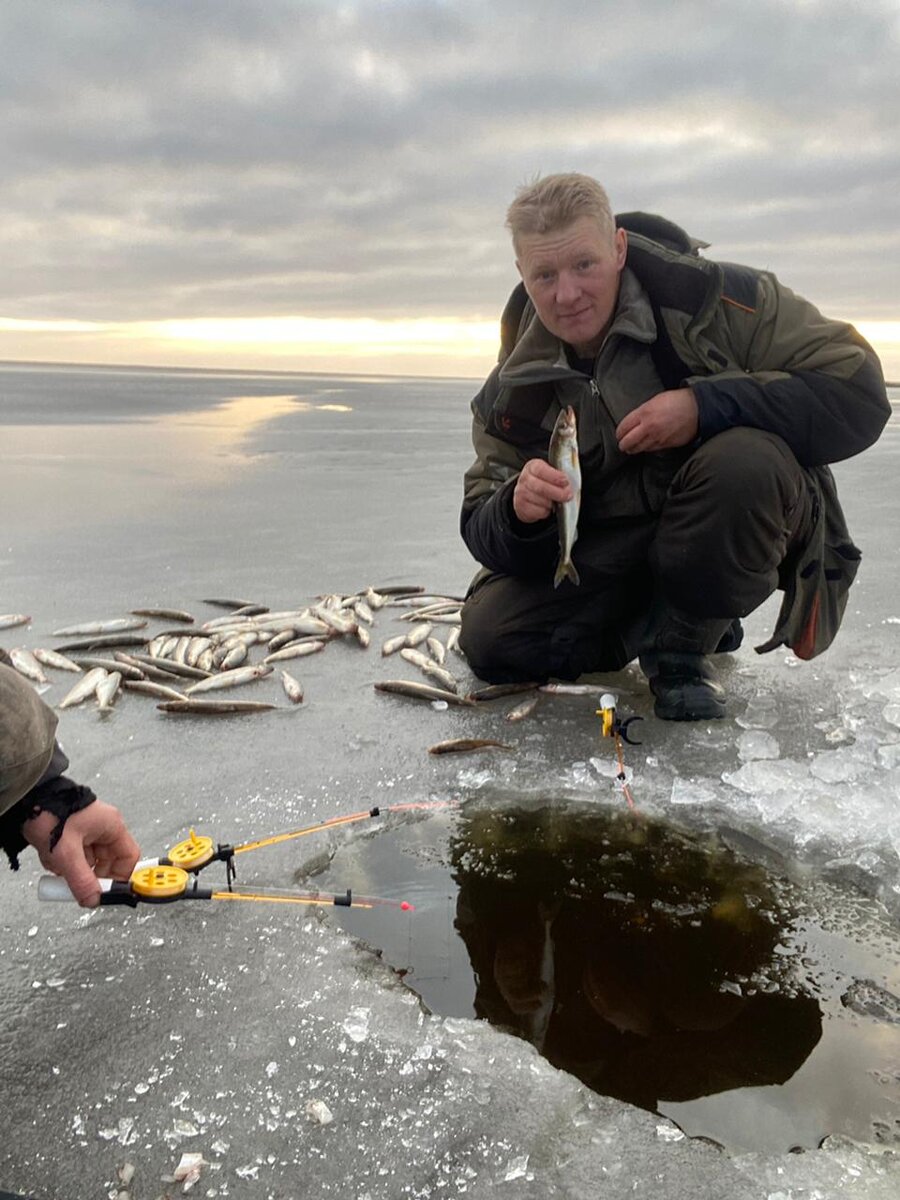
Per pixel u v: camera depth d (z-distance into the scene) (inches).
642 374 142.1
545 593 159.3
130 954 90.8
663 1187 65.7
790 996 87.7
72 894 76.4
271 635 195.8
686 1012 85.6
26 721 69.2
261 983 86.9
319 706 159.2
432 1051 78.6
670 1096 76.0
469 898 103.3
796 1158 68.6
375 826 117.6
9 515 333.7
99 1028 80.9
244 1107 72.7
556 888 105.1
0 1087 74.6
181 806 121.9
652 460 147.7
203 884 83.5
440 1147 69.1
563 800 124.0
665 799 123.2
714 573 138.3
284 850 111.2
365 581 242.2
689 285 137.9
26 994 85.0
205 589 233.0
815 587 148.5
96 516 334.6
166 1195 65.6
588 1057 80.1
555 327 140.8
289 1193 65.6
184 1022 81.7
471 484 164.7
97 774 131.6
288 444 617.0
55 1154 68.8
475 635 165.9
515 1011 85.2
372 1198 65.1
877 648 181.6
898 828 112.1
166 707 155.7
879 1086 77.0
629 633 166.6
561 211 129.5
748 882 105.5
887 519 320.2
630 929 97.7
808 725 146.0
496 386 157.8
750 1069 78.8
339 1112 72.3
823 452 138.0
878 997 87.4
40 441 608.7
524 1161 67.8
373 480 438.0
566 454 134.7
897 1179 66.6
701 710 148.5
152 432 697.0
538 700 160.4
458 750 138.6
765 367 140.2
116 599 222.7
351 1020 82.1
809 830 113.6
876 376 137.1
